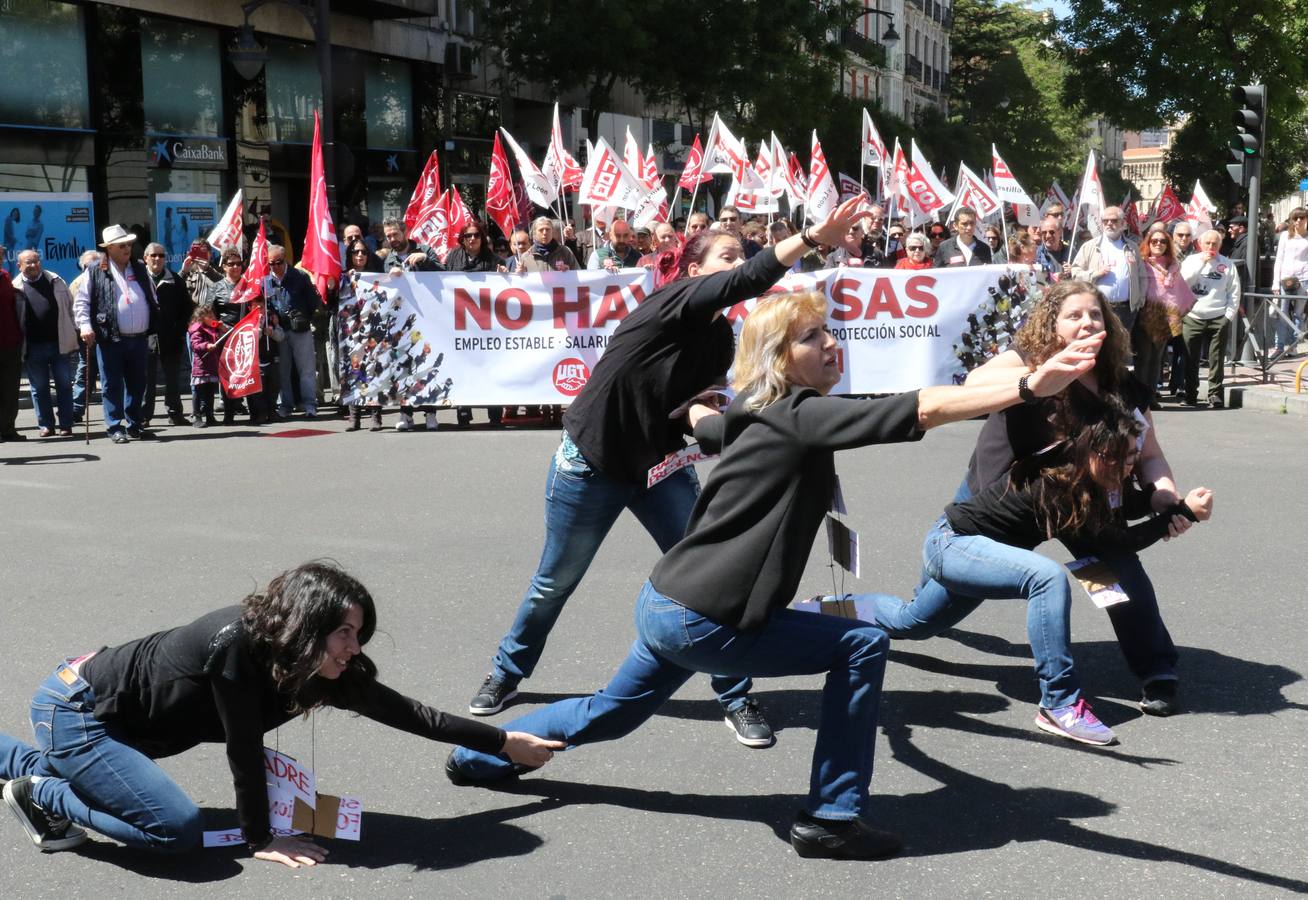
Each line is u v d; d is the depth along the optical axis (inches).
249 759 141.2
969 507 188.5
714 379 177.9
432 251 583.5
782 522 139.7
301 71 968.9
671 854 146.9
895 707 191.6
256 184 921.5
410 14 1027.3
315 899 137.3
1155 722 184.1
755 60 1169.4
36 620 238.1
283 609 135.0
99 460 419.5
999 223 788.6
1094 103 1434.5
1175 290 488.7
